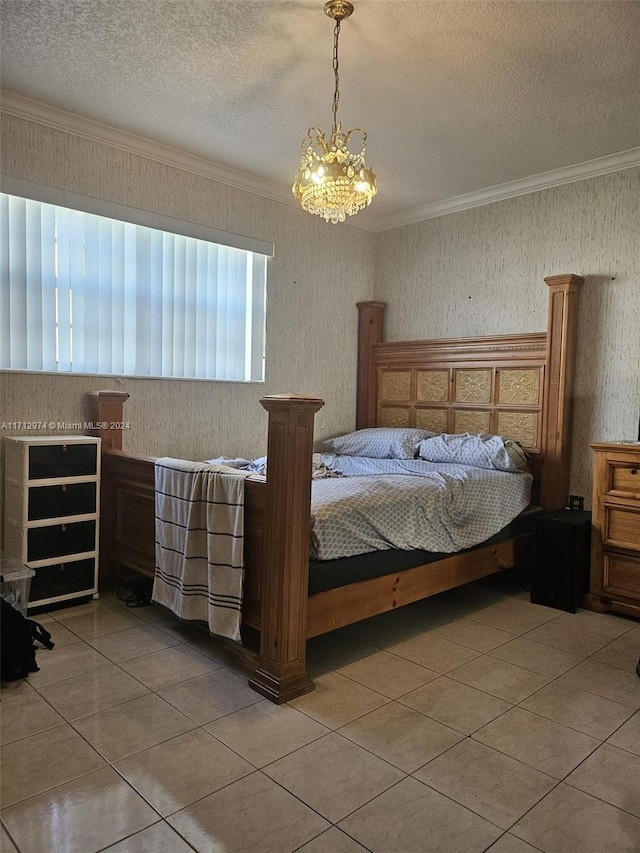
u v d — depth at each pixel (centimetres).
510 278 419
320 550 245
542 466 388
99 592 337
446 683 241
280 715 213
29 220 316
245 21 235
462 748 195
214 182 391
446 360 443
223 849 149
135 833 154
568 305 371
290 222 438
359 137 340
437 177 401
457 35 242
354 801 168
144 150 353
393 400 480
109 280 347
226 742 195
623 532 320
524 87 282
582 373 384
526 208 409
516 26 235
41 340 322
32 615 303
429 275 466
